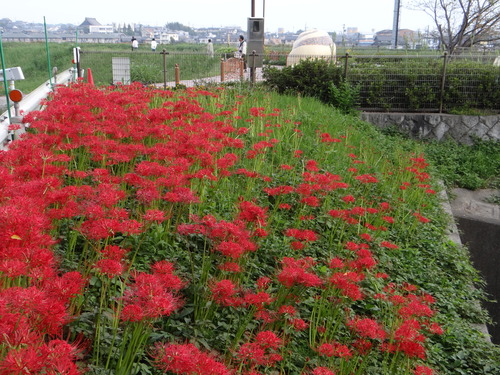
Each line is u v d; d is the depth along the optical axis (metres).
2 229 2.33
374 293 4.51
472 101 14.09
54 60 22.11
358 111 13.88
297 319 3.30
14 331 1.93
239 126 8.22
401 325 3.32
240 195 5.50
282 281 3.16
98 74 15.55
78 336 2.81
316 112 10.93
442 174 11.18
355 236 5.67
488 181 11.74
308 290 4.11
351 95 14.00
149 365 2.85
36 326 2.10
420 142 13.61
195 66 17.56
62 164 4.72
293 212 5.91
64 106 5.07
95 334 2.80
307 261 3.72
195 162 4.78
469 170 11.97
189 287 3.53
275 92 13.10
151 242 4.00
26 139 4.22
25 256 2.32
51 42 30.73
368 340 3.45
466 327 4.78
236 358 3.08
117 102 6.29
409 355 3.10
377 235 5.78
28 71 15.52
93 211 3.00
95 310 2.95
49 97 7.59
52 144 4.36
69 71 14.37
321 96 14.23
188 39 160.00
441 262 6.12
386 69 14.23
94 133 5.37
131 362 2.55
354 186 7.11
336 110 12.98
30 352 1.80
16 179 3.43
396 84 14.18
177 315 3.30
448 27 25.05
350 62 14.82
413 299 3.78
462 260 6.38
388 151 10.52
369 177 5.91
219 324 3.39
